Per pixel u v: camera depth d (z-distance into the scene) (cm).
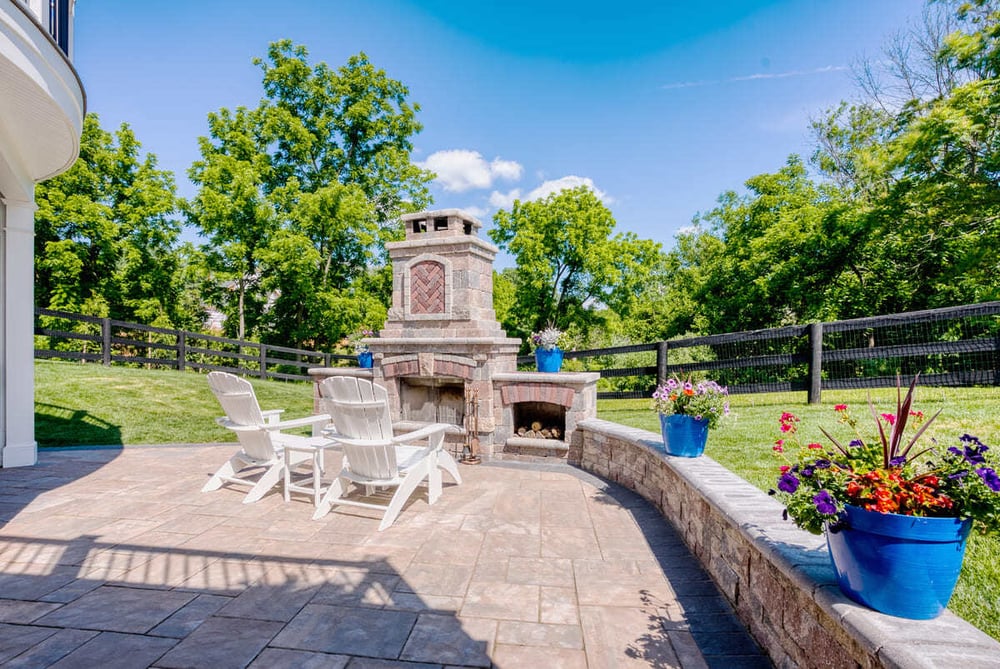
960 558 156
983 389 630
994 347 653
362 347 807
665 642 245
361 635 248
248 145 1686
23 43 333
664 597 290
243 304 1839
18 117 414
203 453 657
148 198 1720
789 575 200
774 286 1469
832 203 1401
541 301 2067
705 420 391
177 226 1850
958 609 221
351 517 423
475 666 225
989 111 905
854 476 171
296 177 1856
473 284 658
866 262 1312
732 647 241
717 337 809
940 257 1177
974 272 1036
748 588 255
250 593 290
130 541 366
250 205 1586
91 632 248
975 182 974
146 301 1755
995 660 133
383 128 1906
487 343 615
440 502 466
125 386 990
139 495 477
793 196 1773
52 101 374
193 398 1000
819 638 188
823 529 184
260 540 371
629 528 398
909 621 156
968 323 929
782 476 187
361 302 1797
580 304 2144
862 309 1285
